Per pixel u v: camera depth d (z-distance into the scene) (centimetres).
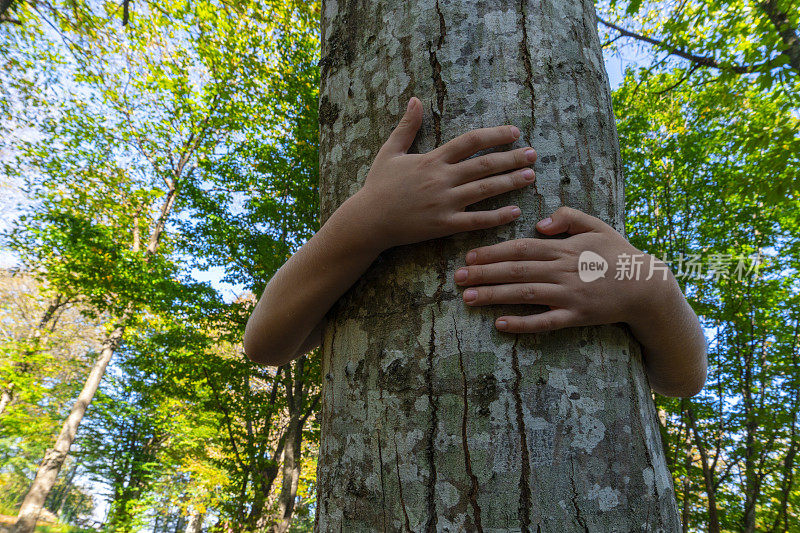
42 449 1370
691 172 701
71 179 1233
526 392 68
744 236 670
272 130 961
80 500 2002
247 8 859
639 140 761
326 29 110
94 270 940
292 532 1303
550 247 72
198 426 1114
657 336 78
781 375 632
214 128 1180
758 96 510
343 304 88
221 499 877
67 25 744
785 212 623
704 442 665
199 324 834
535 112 82
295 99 886
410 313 77
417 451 69
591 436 67
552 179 79
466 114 82
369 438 74
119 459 1271
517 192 78
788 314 647
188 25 948
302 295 86
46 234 1005
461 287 75
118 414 1248
